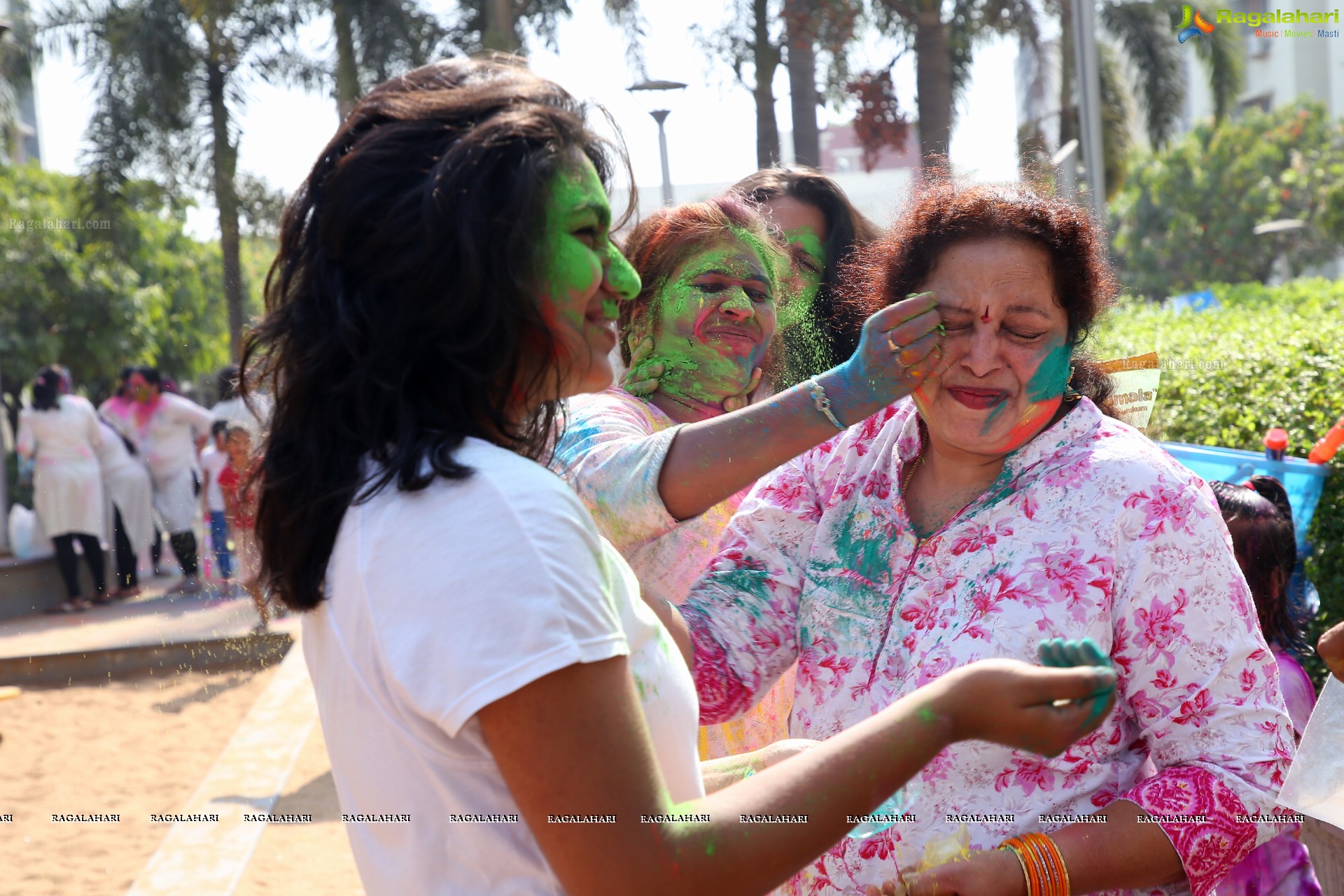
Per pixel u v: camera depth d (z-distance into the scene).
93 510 9.00
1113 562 1.30
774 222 2.34
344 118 1.07
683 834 0.90
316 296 1.00
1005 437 1.37
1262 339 4.43
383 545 0.93
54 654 6.78
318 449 0.99
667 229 1.86
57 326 16.03
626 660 0.94
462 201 0.96
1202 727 1.28
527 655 0.87
